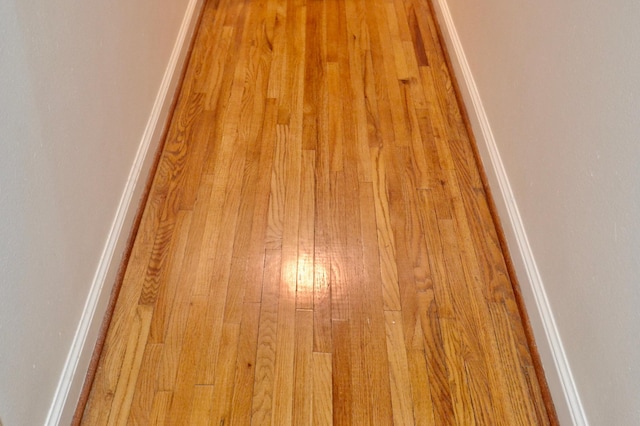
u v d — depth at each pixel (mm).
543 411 1464
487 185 2004
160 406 1442
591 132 1293
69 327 1397
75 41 1379
